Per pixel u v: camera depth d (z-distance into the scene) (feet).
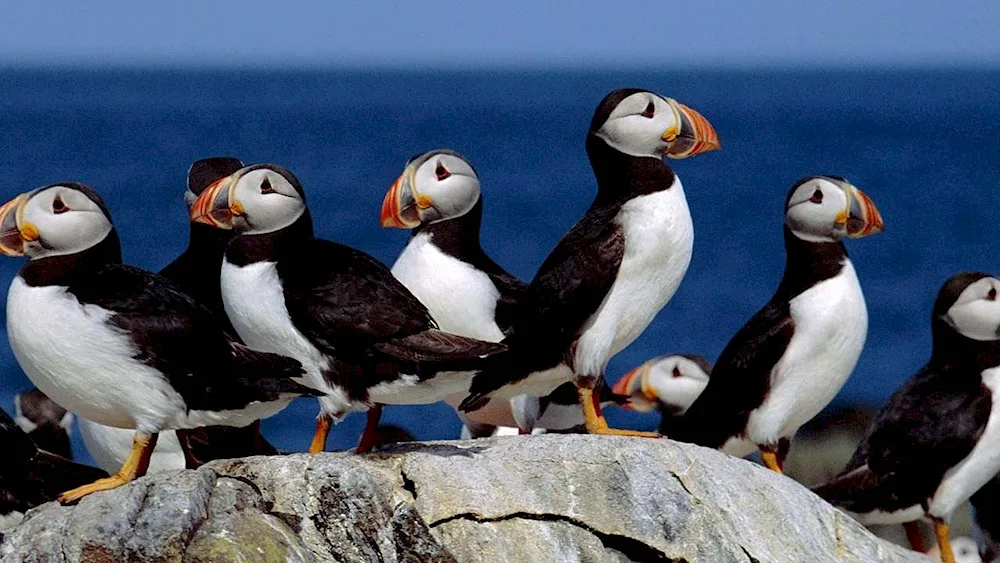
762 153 369.71
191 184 46.65
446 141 410.72
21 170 276.00
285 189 39.06
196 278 45.80
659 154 42.93
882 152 374.63
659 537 37.24
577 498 37.29
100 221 37.55
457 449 38.29
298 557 35.96
